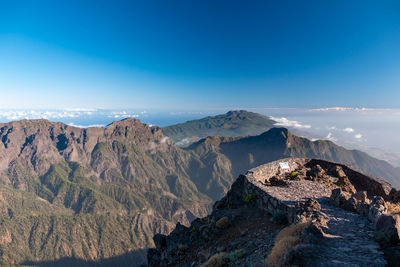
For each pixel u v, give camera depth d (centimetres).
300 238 1146
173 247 2192
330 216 1563
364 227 1334
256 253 1368
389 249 984
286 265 911
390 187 2608
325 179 2828
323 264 883
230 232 1934
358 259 913
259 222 1933
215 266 1399
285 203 1858
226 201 2716
